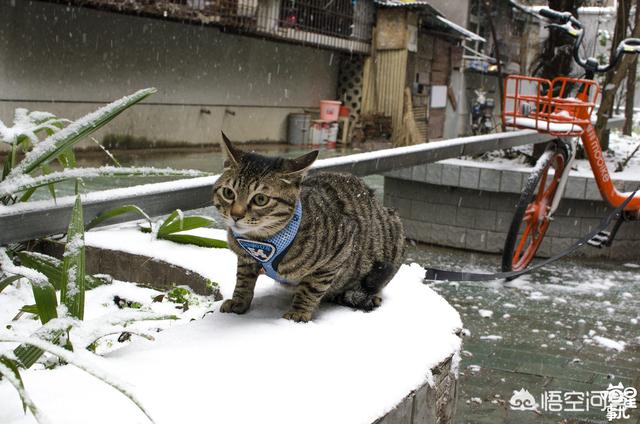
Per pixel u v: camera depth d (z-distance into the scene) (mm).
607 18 10719
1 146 11234
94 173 2846
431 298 3107
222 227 6656
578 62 6270
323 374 2154
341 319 2711
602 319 5457
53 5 12461
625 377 4332
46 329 1931
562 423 3699
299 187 2424
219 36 16438
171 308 3227
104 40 13625
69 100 13156
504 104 6570
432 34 21844
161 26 14836
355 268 2832
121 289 3506
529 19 12258
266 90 18359
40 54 12430
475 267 6941
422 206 7891
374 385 2141
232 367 2119
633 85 12594
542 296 6000
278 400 1941
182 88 15703
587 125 6168
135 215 3340
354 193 2904
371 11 20062
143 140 14906
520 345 4809
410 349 2471
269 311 2723
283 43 18453
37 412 1520
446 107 23797
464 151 5719
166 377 2000
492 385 4145
